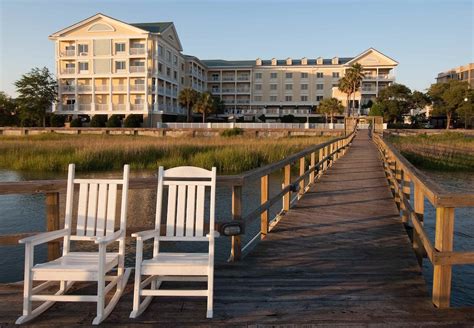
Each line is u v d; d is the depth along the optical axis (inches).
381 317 154.2
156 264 154.2
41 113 2290.8
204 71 3056.1
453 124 2896.2
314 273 204.7
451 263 156.4
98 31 2252.7
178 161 1061.1
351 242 262.8
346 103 2659.9
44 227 497.0
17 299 170.9
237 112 3053.6
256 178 226.4
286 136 1859.0
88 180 177.2
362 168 679.1
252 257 230.2
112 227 173.9
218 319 152.6
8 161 1052.5
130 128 1998.0
